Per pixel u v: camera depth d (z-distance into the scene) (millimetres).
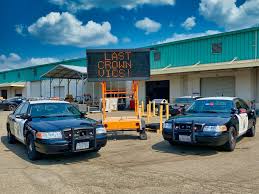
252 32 22516
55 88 40438
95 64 10727
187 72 24016
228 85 22922
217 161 7055
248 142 9727
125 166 6691
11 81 50344
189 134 7797
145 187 5191
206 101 9750
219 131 7562
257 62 19375
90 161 7219
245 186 5180
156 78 27672
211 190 4984
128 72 10883
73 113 8750
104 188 5176
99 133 7418
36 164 7000
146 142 9883
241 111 9117
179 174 5961
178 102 18922
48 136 6812
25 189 5188
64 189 5156
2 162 7262
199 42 25828
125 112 24891
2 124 17266
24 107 9211
